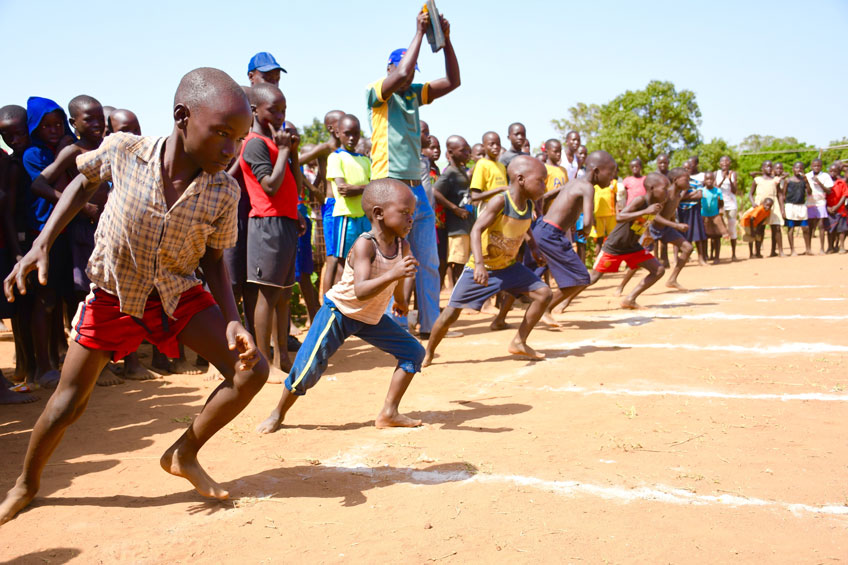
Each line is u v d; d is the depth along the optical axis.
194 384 6.20
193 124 2.91
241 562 2.83
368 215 4.38
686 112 42.47
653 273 9.49
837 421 4.46
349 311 4.37
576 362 6.45
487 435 4.41
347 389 5.80
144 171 3.01
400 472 3.81
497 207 6.14
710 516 3.13
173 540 3.02
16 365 6.55
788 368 5.88
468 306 6.36
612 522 3.09
